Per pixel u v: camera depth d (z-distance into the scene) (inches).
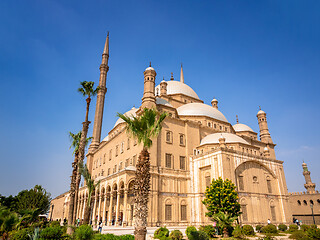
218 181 1352.1
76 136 1419.8
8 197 2463.1
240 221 1561.3
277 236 1237.1
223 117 2429.9
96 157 2684.5
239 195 1631.4
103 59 3061.0
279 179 1961.1
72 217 1136.2
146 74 1967.3
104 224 1642.5
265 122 2871.6
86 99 1312.7
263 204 1771.7
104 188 1793.8
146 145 802.8
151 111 815.7
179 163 1828.2
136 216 708.7
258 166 1878.7
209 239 991.6
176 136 1904.5
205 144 1900.8
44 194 2354.8
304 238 1076.5
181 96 2581.2
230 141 1916.8
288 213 1899.6
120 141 2107.5
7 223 864.3
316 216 2652.6
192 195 1729.8
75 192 1178.6
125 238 798.5
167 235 1026.7
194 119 2201.0
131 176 1547.7
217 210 1269.7
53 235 815.7
